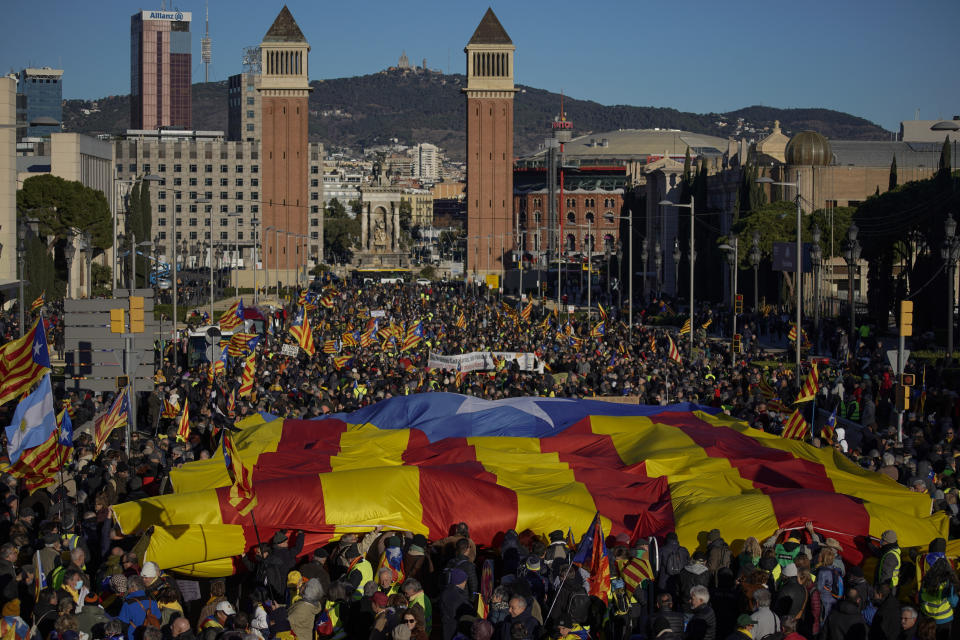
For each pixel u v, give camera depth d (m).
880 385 45.34
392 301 114.19
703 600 16.92
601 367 54.28
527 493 24.72
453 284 175.62
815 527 21.88
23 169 155.25
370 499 22.58
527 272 192.75
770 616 16.42
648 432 31.14
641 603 18.66
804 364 56.00
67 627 16.25
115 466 27.30
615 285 149.62
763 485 25.67
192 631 18.23
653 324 103.38
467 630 17.66
